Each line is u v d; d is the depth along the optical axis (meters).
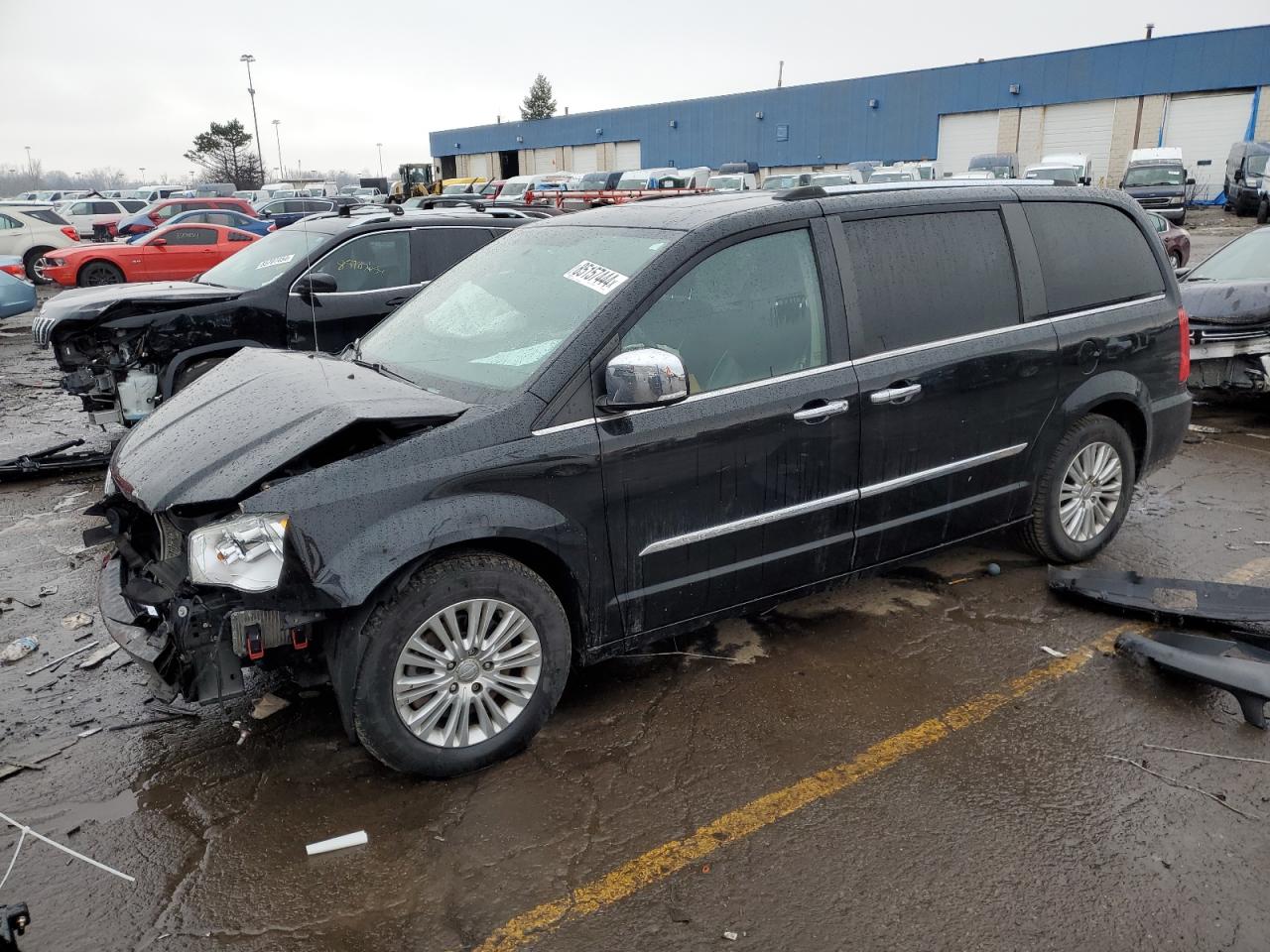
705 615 3.72
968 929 2.55
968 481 4.30
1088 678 3.85
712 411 3.48
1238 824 2.96
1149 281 4.93
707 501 3.54
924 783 3.18
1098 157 36.84
